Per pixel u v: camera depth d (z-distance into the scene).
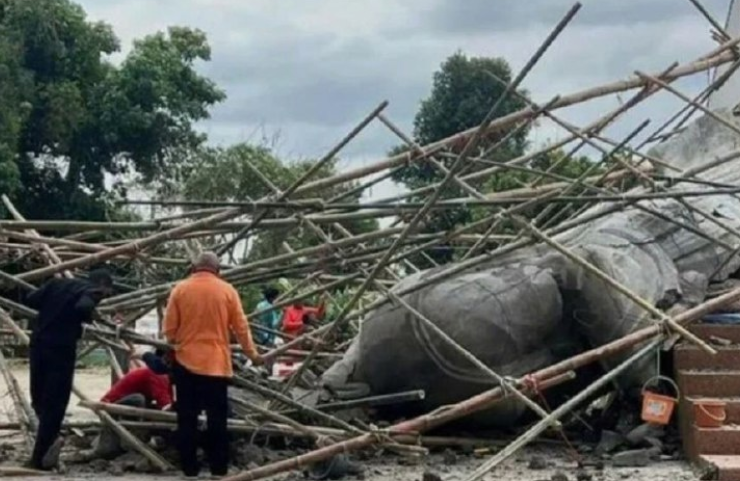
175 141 36.41
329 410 11.51
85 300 10.31
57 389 10.30
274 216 12.64
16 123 31.98
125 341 11.12
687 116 15.34
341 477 10.16
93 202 36.16
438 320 11.34
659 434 11.41
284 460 9.88
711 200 14.01
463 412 9.66
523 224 11.18
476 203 11.32
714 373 11.12
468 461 11.11
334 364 12.87
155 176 36.56
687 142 15.42
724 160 12.92
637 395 11.78
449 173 11.02
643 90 12.98
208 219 11.68
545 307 11.62
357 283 13.74
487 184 18.52
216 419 10.12
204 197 33.28
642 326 11.59
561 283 11.95
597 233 12.56
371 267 12.74
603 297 11.77
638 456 10.82
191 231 11.66
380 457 11.22
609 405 11.97
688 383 11.07
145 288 12.33
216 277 10.31
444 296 11.45
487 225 13.27
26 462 10.70
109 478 10.07
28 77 33.31
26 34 34.09
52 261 11.75
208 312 10.09
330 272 14.72
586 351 11.99
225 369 10.13
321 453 9.30
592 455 11.20
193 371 10.03
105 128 35.38
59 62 34.97
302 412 11.09
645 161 14.78
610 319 11.70
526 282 11.66
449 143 12.49
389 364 11.60
